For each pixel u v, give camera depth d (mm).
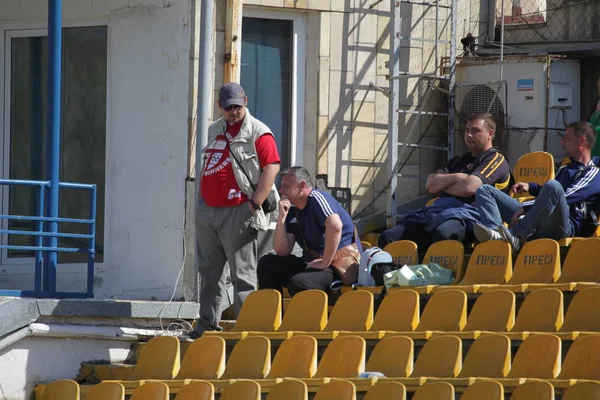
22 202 39375
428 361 25531
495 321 27000
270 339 29484
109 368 32250
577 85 41719
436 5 41969
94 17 38031
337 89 41406
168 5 36375
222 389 27312
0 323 30781
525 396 21766
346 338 26875
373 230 41562
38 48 39281
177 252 35844
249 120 31125
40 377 32125
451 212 32594
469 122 33406
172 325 34031
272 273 31641
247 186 30828
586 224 31281
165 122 36375
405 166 42438
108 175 37531
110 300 33312
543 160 35625
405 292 28766
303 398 24766
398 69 40969
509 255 29844
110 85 37656
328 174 41312
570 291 27750
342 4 41375
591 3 43344
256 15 40562
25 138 39406
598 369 22984
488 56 43219
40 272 33344
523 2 45656
